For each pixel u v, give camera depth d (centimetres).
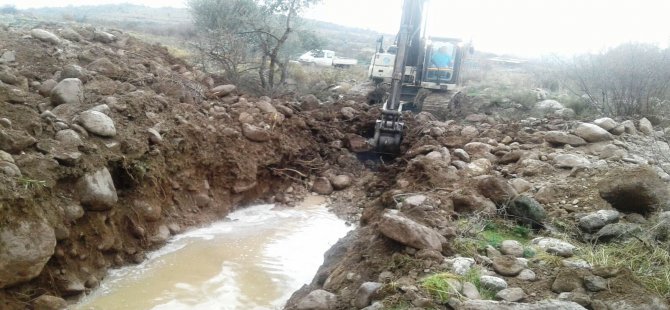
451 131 990
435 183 701
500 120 1180
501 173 738
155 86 830
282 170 928
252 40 1435
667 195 548
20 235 447
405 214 545
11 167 475
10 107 561
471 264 435
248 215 809
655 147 796
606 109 1123
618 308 357
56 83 696
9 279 441
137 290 535
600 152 772
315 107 1159
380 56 1452
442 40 1385
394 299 373
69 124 598
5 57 727
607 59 1170
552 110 1230
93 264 544
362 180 956
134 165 633
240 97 988
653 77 1065
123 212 609
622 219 548
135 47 977
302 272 606
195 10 1506
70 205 522
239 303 525
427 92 1358
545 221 548
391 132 1005
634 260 444
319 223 789
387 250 475
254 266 615
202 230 719
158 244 640
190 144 757
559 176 679
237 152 841
